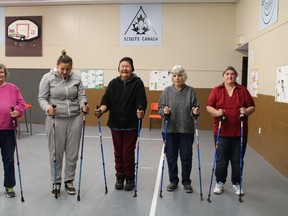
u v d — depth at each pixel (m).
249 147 5.62
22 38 7.94
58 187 3.17
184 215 2.75
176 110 3.20
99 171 4.00
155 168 4.16
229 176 3.83
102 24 7.64
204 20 7.34
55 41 7.83
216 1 7.18
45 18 7.82
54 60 7.88
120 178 3.36
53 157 3.12
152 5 7.45
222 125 3.18
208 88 7.46
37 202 2.99
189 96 3.22
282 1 4.01
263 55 4.90
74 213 2.76
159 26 7.46
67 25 7.77
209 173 3.98
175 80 3.20
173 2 7.34
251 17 5.68
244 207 2.93
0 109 2.89
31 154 4.86
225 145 3.20
